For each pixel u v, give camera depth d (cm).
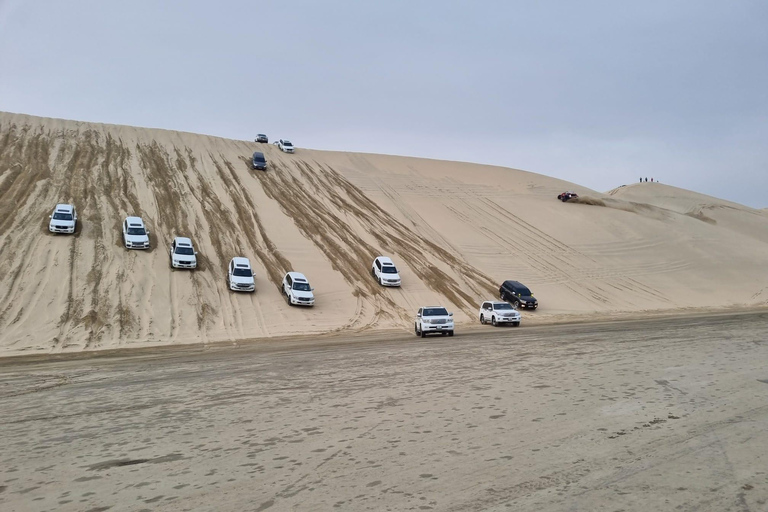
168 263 3638
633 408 920
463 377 1274
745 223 8781
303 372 1449
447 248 5256
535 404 961
